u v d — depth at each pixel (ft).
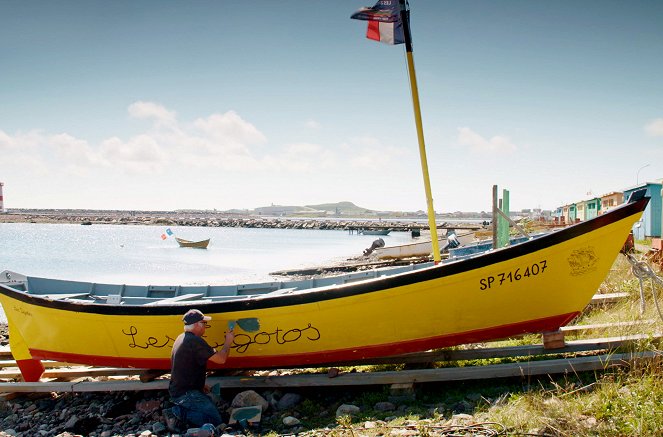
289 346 23.03
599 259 20.38
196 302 23.29
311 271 88.02
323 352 22.89
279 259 127.03
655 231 66.13
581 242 20.08
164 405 23.29
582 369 19.24
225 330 23.15
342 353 22.76
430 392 20.90
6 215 511.81
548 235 19.98
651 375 16.39
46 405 25.41
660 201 65.92
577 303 21.04
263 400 21.74
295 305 22.03
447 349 23.15
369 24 24.35
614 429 14.24
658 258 35.53
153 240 223.92
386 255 97.66
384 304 21.39
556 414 15.56
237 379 23.13
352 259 116.37
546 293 20.84
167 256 139.85
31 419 23.88
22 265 114.93
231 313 22.74
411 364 23.88
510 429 15.48
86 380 28.76
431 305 21.20
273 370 26.68
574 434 14.38
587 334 23.75
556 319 21.24
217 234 291.17
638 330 21.49
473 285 20.71
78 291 33.55
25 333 27.89
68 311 25.73
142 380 25.13
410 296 21.11
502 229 46.03
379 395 21.01
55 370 28.73
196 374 20.10
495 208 39.83
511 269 20.44
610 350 20.43
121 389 24.54
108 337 25.39
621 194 88.79
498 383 20.44
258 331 22.86
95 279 87.10
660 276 29.09
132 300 30.63
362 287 21.25
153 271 100.89
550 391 18.01
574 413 15.57
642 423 14.15
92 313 25.11
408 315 21.49
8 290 27.81
